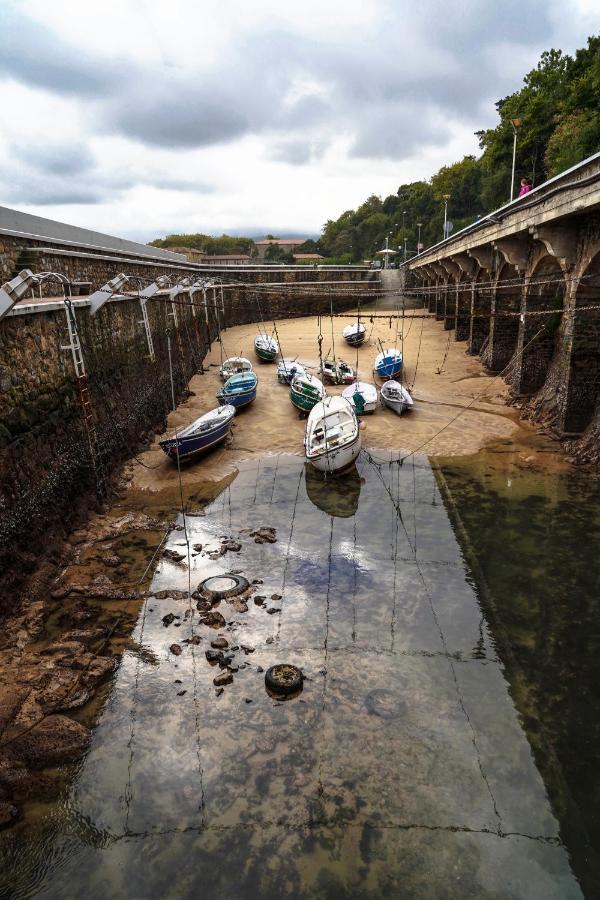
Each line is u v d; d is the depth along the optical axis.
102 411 17.81
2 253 13.88
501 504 16.36
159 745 8.64
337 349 38.38
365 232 111.81
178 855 7.09
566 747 8.53
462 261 35.28
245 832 7.35
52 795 7.88
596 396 20.09
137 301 23.16
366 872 6.84
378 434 22.73
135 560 13.72
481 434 22.25
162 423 23.84
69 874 6.91
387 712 9.18
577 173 15.54
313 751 8.50
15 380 12.30
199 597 12.11
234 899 6.57
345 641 10.87
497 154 50.50
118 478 18.33
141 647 10.71
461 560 13.57
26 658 10.20
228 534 15.13
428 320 48.28
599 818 7.48
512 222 21.52
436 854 7.03
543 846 7.12
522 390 25.61
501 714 9.14
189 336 32.88
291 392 25.39
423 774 8.11
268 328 47.72
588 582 12.52
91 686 9.69
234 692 9.62
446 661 10.31
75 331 14.63
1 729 8.69
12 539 11.60
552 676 9.91
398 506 16.55
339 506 16.72
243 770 8.21
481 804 7.67
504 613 11.62
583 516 15.45
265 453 21.17
